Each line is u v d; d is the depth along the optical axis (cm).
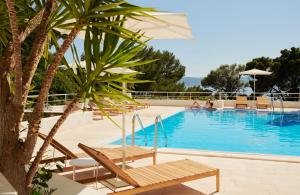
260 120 1616
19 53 190
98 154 408
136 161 663
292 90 3300
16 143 217
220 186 503
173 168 482
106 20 198
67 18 212
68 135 992
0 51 276
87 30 199
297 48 3294
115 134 1023
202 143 1112
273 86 3425
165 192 475
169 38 557
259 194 467
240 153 726
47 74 200
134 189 407
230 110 1911
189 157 703
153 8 180
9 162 214
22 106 213
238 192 475
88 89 204
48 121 987
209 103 1998
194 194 466
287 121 1579
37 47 215
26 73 216
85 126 1205
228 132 1320
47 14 210
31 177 217
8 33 260
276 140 1161
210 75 4056
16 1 244
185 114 1816
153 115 1620
